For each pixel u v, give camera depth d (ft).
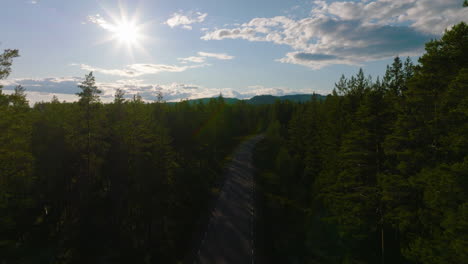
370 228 62.18
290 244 81.82
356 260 63.05
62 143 99.35
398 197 49.37
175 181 117.60
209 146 172.45
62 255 77.46
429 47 41.19
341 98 93.81
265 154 209.97
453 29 37.60
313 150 112.37
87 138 82.69
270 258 72.95
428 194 37.65
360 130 61.87
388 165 55.88
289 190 130.52
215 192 128.77
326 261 69.05
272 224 96.17
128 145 90.43
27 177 64.18
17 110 51.88
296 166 140.97
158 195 91.35
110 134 100.99
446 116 38.81
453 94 34.17
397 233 64.59
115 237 87.35
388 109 60.34
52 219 102.22
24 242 85.20
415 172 46.34
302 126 147.02
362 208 60.39
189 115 169.17
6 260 75.10
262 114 390.83
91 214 94.02
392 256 60.34
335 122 92.79
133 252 80.23
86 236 84.43
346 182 66.85
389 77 73.00
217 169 170.30
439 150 41.09
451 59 38.96
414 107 47.96
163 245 83.87
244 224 94.07
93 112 82.38
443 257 33.65
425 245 39.37
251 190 131.85
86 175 91.91
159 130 106.73
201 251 75.77
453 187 30.91
